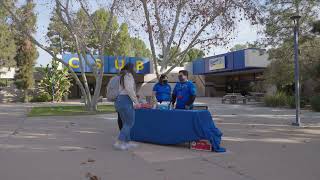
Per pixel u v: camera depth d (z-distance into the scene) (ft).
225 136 33.94
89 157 24.59
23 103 112.37
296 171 20.62
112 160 23.68
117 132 37.47
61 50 122.93
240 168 21.33
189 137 27.30
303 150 26.84
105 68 129.59
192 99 29.81
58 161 23.35
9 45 121.90
